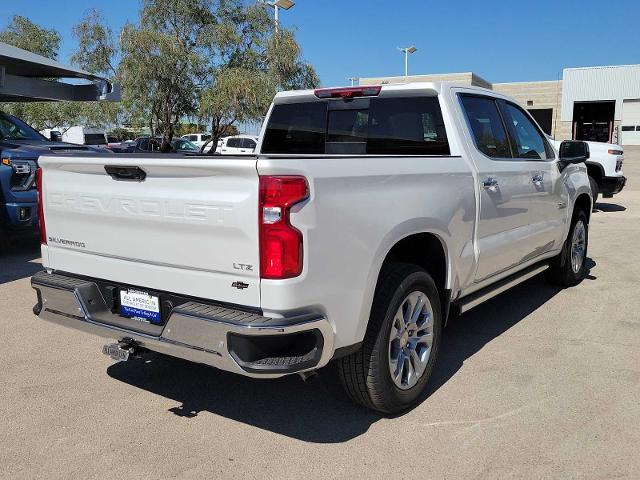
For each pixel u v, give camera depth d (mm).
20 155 8297
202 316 2955
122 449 3311
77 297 3561
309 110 5227
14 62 9477
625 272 7289
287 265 2846
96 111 18203
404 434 3451
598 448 3271
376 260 3289
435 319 3885
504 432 3453
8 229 8336
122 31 15938
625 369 4336
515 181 4836
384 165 3410
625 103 46719
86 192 3543
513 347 4809
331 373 4348
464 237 4121
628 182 21016
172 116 17000
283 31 17438
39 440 3402
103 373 4359
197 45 16703
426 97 4504
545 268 5941
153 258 3285
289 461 3184
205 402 3896
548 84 49156
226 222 2936
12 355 4688
